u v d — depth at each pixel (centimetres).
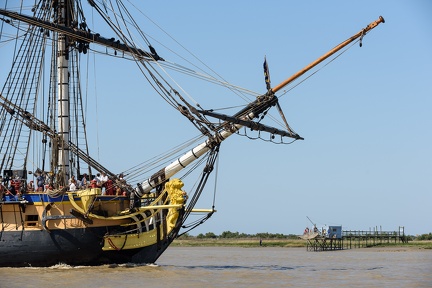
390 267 8281
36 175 7275
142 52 7681
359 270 7644
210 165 7000
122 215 6856
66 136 7419
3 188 6700
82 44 7556
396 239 18438
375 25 6644
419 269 7875
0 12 6988
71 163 7619
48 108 7525
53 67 7556
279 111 6950
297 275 6731
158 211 6988
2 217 6731
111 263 6894
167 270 6650
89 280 5722
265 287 5519
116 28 7219
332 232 16638
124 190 7000
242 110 6950
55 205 6688
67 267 6700
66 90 7512
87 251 6725
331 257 11444
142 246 6925
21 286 5325
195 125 6875
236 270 7269
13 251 6669
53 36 7594
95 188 6538
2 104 7288
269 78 6862
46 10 7675
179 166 7006
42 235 6669
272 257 11462
